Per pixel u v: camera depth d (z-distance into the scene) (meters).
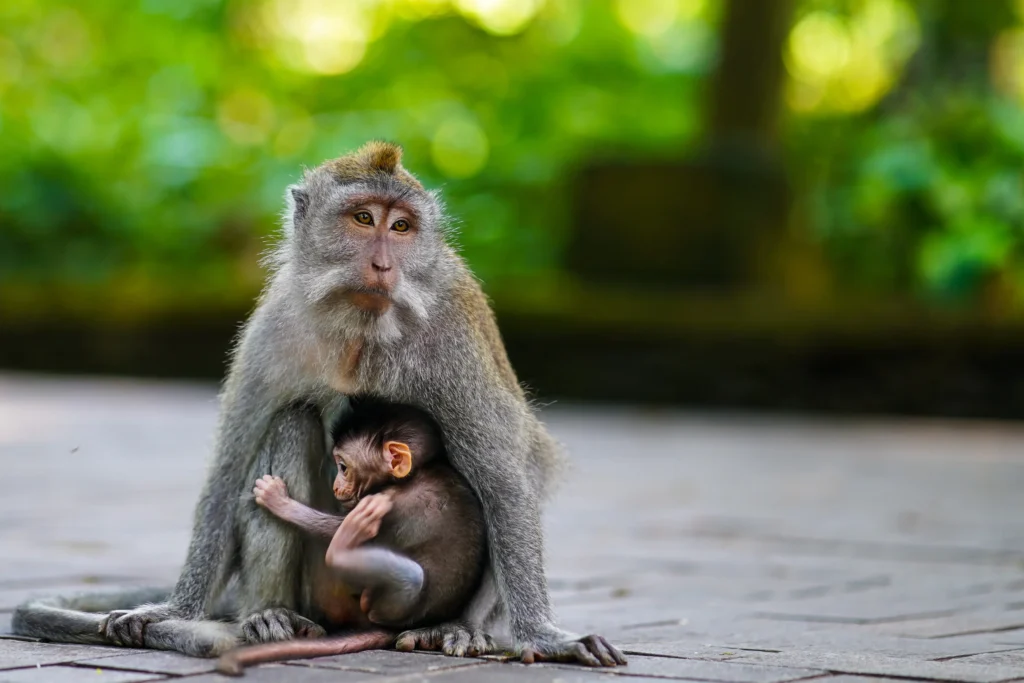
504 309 19.78
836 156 23.91
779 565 7.93
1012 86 25.77
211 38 26.31
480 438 5.42
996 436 17.00
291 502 5.36
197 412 17.47
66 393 19.70
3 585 6.68
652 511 10.37
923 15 23.97
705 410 19.22
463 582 5.48
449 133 25.02
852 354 18.98
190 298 21.67
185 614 5.42
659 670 4.85
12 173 24.39
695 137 22.52
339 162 5.66
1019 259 21.53
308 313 5.45
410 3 26.19
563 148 24.36
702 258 20.38
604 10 26.50
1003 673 4.78
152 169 24.62
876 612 6.38
